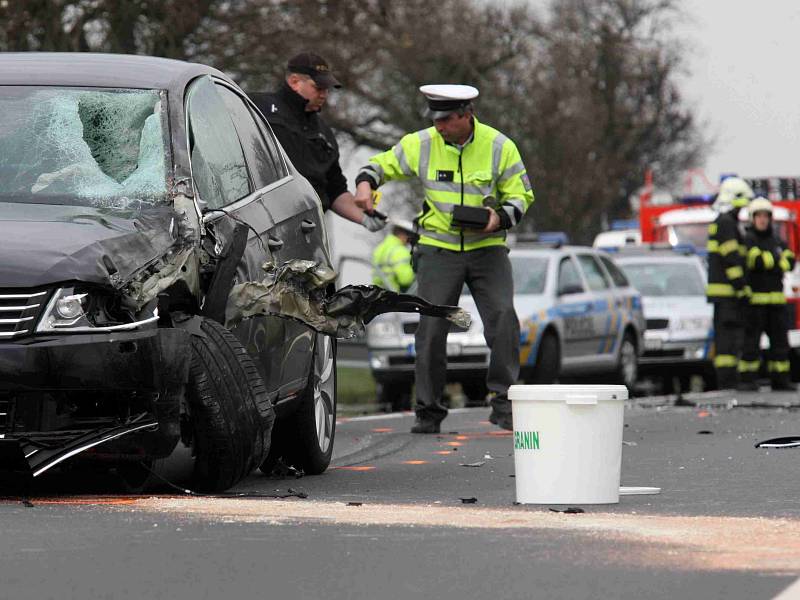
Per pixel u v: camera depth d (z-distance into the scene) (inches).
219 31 1774.1
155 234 475.2
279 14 1845.5
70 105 524.7
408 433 852.6
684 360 1640.0
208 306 488.1
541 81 3240.7
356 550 367.6
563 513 439.2
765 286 1434.5
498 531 399.5
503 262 824.9
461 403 1374.3
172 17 1662.2
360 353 1712.6
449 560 354.0
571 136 3253.0
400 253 1505.9
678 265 1740.9
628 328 1487.5
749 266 1435.8
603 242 2253.9
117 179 501.4
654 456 671.8
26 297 449.1
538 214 3240.7
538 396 466.0
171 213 486.9
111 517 419.5
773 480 560.7
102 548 367.2
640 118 3964.1
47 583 324.5
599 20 3742.6
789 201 2037.4
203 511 432.8
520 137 3218.5
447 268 819.4
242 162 553.3
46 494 491.5
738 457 662.5
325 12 1900.8
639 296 1524.4
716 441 759.1
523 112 3198.8
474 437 820.0
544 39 3299.7
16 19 1566.2
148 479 489.4
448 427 916.0
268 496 488.4
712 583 324.8
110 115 521.0
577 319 1350.9
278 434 585.9
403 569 343.0
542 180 3221.0
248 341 512.1
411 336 1369.3
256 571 339.6
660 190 4136.3
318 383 598.9
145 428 455.8
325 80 781.9
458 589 320.5
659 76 3939.5
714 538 385.1
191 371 469.1
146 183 499.5
